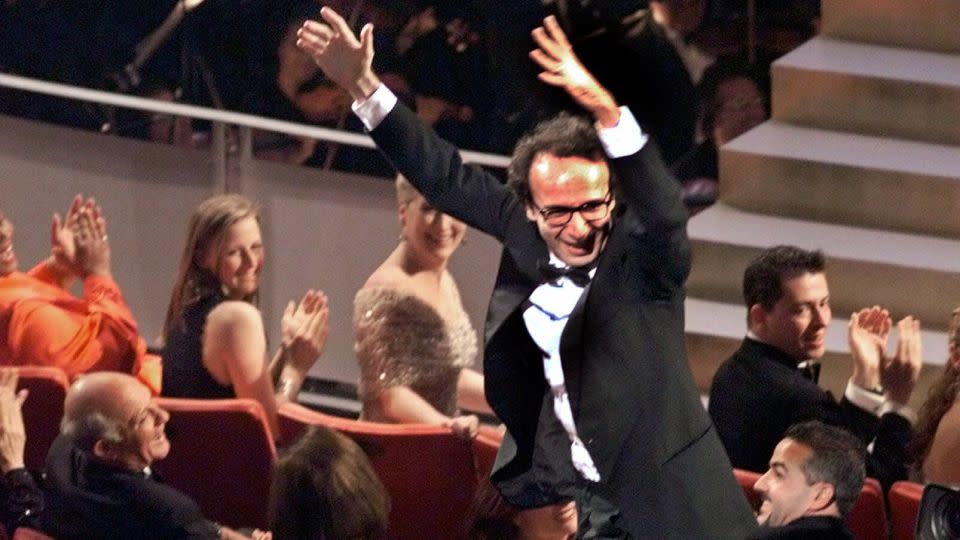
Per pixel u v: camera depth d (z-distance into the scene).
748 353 17.06
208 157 23.81
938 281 22.28
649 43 22.25
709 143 23.69
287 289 23.83
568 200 11.39
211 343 17.84
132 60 24.06
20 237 24.70
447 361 18.03
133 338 19.52
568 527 13.72
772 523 13.62
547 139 11.59
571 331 11.38
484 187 12.16
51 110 24.30
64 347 19.05
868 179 23.31
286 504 12.83
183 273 18.22
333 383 23.66
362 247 23.44
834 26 24.67
